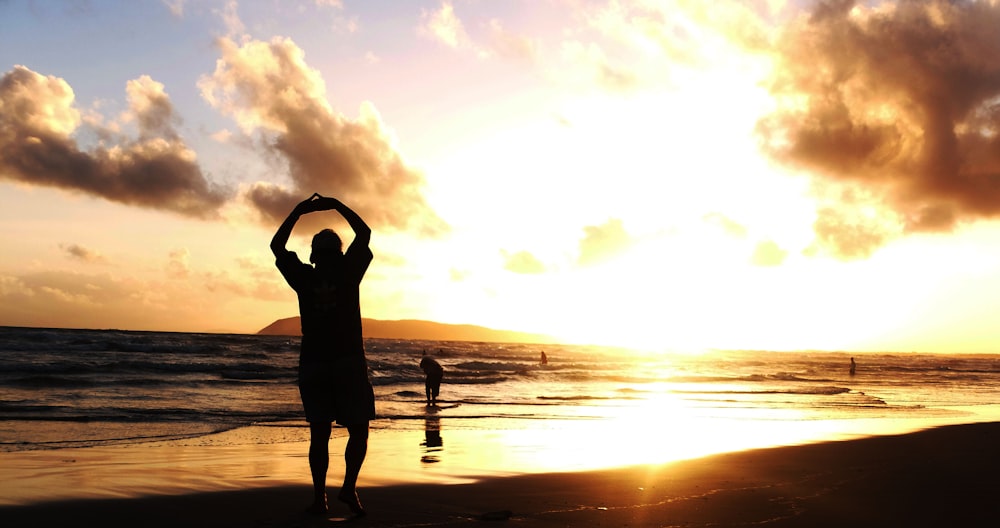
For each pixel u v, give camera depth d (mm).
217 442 10336
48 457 8367
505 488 6254
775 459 8891
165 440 10422
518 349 119625
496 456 9438
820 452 9695
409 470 7863
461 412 16766
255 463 8203
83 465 7703
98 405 15789
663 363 74875
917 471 7297
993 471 7305
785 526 4375
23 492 5801
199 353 46844
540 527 4289
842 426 14945
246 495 5672
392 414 15758
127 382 23547
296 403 17703
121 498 5465
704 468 7930
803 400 24844
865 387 38031
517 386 29344
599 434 12625
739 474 7266
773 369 66875
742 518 4633
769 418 17031
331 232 4609
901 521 4609
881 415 18797
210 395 19438
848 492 5801
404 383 28297
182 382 24328
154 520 4570
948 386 41812
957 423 16016
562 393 25500
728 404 21844
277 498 5520
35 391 19406
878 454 9383
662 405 20719
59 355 38812
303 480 6848
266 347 56312
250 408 16062
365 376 4555
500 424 14211
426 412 16578
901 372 68750
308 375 4504
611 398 23328
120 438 10508
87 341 53000
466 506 5160
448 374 35562
